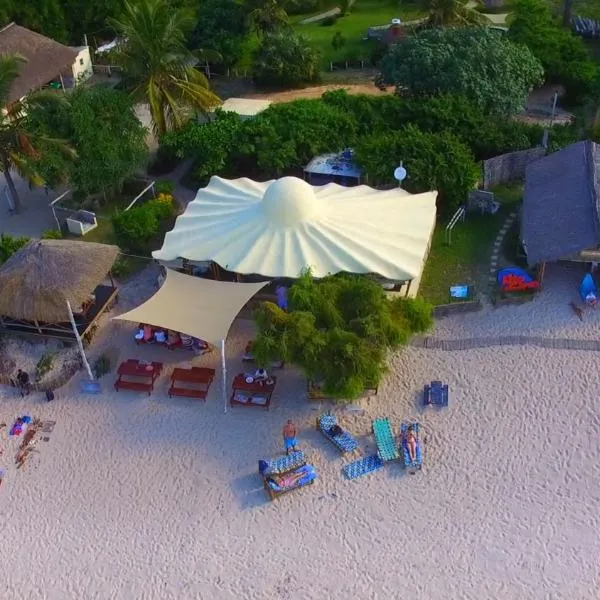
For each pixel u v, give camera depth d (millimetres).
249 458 31328
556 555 26891
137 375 34656
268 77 62688
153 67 48312
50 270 36062
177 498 29906
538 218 39062
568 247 36062
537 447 30781
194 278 36188
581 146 41750
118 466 31359
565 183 40031
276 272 35875
